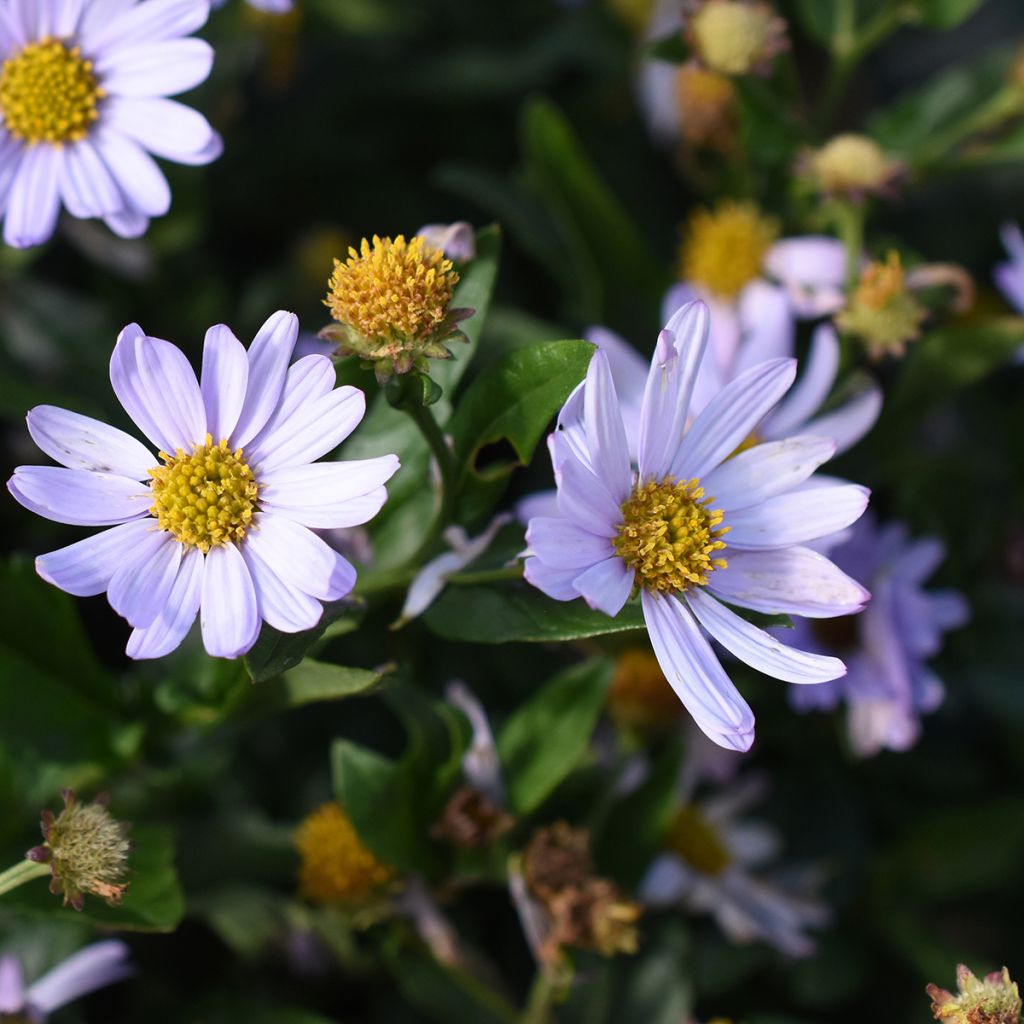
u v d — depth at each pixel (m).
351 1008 0.36
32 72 0.33
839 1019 0.37
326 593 0.29
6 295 0.38
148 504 0.30
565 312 0.40
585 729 0.33
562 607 0.30
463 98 0.43
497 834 0.33
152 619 0.29
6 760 0.33
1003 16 0.50
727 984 0.36
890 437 0.37
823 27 0.38
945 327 0.38
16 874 0.30
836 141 0.36
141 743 0.33
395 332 0.29
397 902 0.33
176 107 0.33
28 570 0.32
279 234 0.42
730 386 0.30
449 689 0.33
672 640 0.30
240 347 0.29
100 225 0.38
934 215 0.45
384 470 0.29
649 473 0.30
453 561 0.31
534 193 0.40
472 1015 0.34
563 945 0.33
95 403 0.38
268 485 0.29
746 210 0.39
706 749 0.36
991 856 0.37
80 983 0.33
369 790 0.32
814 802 0.38
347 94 0.42
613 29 0.43
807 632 0.35
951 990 0.36
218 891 0.34
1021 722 0.37
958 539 0.38
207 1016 0.34
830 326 0.37
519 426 0.30
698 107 0.39
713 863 0.36
